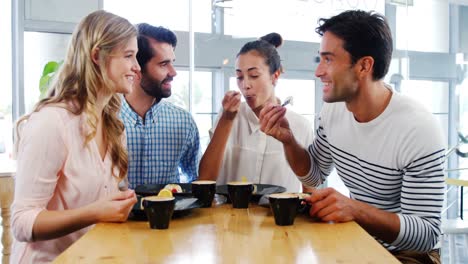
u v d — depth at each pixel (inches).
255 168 78.7
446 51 190.4
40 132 53.0
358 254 35.8
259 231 43.3
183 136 75.5
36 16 147.3
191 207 49.5
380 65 56.9
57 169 54.3
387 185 59.1
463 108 187.2
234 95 71.0
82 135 55.8
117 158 60.8
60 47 150.2
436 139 55.2
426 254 56.4
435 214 54.4
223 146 72.7
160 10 153.7
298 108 152.6
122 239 40.6
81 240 40.2
